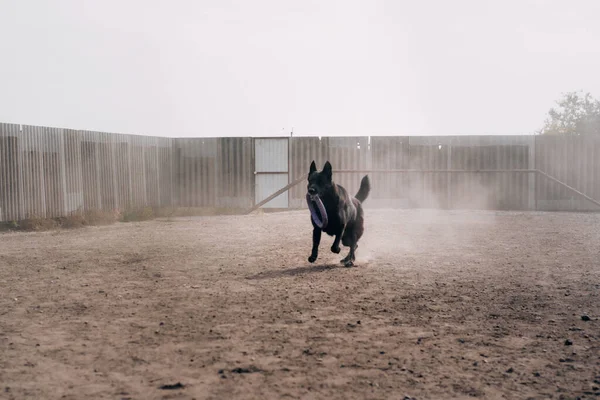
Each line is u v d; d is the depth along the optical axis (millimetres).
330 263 9141
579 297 6449
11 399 3498
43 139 16375
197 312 5793
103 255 10055
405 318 5523
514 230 14227
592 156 22578
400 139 23125
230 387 3688
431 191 22938
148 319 5523
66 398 3512
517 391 3617
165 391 3621
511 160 22828
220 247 11203
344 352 4441
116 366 4129
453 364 4156
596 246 11000
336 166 23156
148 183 21219
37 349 4566
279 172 23234
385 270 8391
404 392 3598
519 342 4715
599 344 4645
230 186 23172
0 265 8961
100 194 18609
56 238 12953
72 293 6797
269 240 12438
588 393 3578
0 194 15008
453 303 6176
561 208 22609
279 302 6238
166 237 13086
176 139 23031
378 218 18078
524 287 7039
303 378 3857
